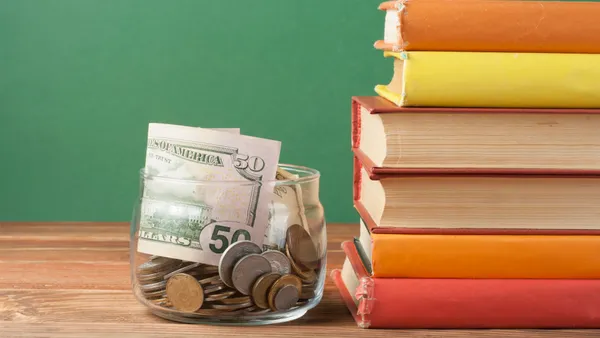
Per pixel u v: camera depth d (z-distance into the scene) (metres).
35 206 2.00
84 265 1.00
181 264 0.74
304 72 1.96
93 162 1.98
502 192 0.75
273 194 0.74
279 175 0.80
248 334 0.72
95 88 1.96
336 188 2.00
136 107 1.96
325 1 1.93
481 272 0.75
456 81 0.72
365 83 1.96
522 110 0.73
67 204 2.00
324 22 1.94
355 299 0.81
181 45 1.94
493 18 0.73
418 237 0.74
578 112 0.74
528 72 0.73
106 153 1.98
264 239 0.74
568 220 0.77
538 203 0.76
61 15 1.92
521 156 0.74
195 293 0.73
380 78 1.96
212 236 0.72
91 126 1.97
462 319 0.75
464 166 0.74
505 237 0.75
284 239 0.74
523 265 0.75
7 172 1.98
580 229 0.77
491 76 0.73
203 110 1.96
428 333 0.74
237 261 0.72
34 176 1.99
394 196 0.75
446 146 0.74
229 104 1.96
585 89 0.73
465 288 0.75
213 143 0.74
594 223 0.77
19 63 1.94
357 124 0.90
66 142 1.98
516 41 0.74
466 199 0.75
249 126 1.97
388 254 0.74
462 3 0.73
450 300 0.75
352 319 0.78
